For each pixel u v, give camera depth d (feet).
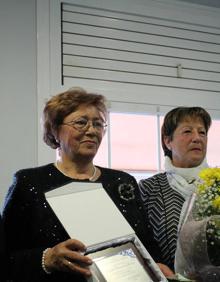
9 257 3.94
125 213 4.35
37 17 7.47
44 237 3.96
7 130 7.01
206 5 8.73
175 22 8.49
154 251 4.57
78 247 3.45
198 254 3.57
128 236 3.77
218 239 3.47
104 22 7.97
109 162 7.73
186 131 5.52
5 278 3.84
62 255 3.46
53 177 4.33
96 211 3.81
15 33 7.34
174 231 4.99
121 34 8.05
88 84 7.66
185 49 8.50
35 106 7.20
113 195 4.41
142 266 3.63
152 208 5.28
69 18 7.75
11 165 6.91
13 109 7.09
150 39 8.25
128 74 7.98
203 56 8.63
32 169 4.42
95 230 3.66
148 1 8.27
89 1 7.86
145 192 5.46
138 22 8.21
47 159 7.06
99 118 4.45
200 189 3.79
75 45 7.72
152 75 8.16
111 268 3.51
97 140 4.43
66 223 3.62
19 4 7.43
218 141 8.54
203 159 5.57
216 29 8.82
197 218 3.74
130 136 7.91
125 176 4.72
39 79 7.29
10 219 4.19
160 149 8.08
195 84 8.46
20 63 7.27
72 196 3.85
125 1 8.11
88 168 4.51
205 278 3.63
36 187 4.19
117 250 3.66
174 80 8.30
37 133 7.11
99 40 7.89
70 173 4.42
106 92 7.77
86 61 7.74
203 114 5.63
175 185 5.35
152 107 8.05
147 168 7.96
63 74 7.55
